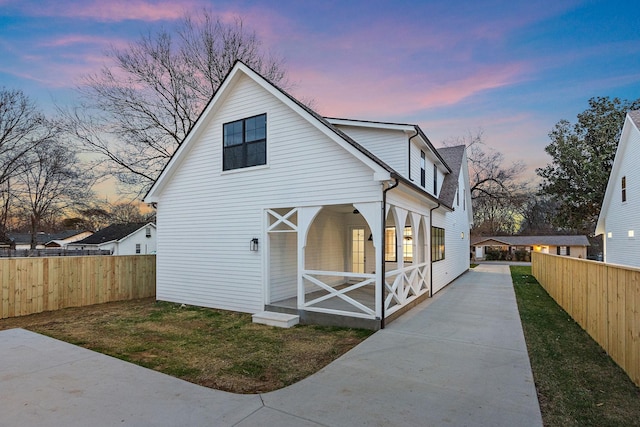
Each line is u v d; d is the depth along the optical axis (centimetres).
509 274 1858
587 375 449
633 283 427
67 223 3700
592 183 2431
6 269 840
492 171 3388
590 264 632
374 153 1076
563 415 344
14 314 846
